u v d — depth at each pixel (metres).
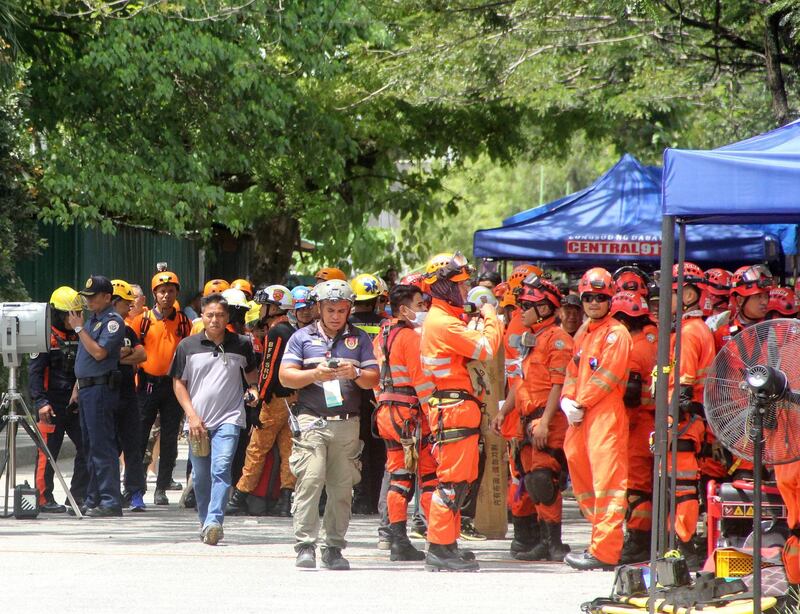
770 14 31.62
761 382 15.71
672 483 18.56
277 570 22.11
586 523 30.39
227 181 63.53
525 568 22.55
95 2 41.69
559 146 68.56
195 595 19.50
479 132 67.44
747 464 21.47
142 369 32.50
